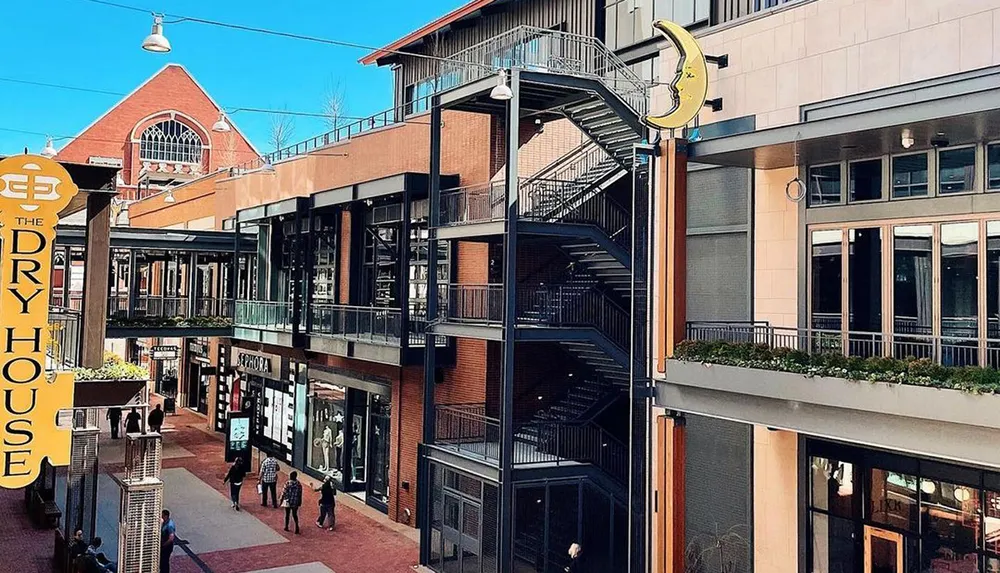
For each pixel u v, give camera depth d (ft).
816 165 47.83
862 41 45.85
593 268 67.31
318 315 85.61
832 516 46.70
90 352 48.06
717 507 52.65
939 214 41.75
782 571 48.55
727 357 43.50
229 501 80.74
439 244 73.77
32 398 40.37
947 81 41.93
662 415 48.24
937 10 42.57
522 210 65.77
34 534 66.90
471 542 59.36
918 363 35.73
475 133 70.38
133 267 103.35
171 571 60.49
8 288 40.04
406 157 78.89
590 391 67.82
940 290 41.60
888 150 43.29
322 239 93.66
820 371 38.83
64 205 41.14
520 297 66.23
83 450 61.72
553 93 62.34
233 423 92.94
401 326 69.67
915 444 35.86
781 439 48.98
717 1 57.47
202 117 215.51
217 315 114.52
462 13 83.35
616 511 60.54
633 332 49.73
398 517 74.90
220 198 123.34
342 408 87.66
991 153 40.01
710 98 53.98
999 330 39.14
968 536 40.68
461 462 60.85
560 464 58.90
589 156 68.23
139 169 207.41
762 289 50.49
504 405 56.80
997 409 32.53
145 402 48.57
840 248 46.37
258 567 61.93
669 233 46.96
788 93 49.39
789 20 49.60
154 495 53.62
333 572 61.26
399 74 95.66
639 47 67.26
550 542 57.88
